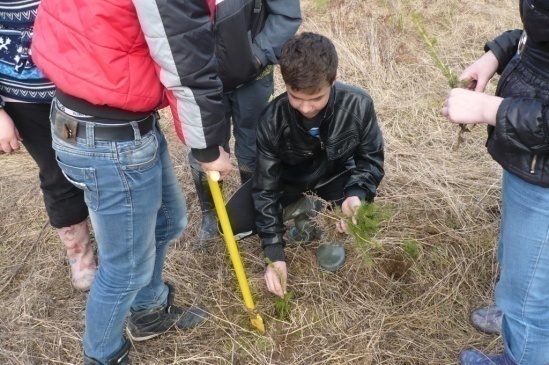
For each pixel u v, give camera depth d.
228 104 2.73
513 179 1.75
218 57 2.33
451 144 3.68
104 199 1.77
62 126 1.70
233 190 3.28
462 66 4.51
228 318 2.55
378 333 2.45
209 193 2.82
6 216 3.18
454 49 4.71
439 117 3.94
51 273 2.83
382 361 2.36
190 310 2.53
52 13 1.61
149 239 1.93
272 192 2.46
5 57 2.06
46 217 3.17
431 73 4.39
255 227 2.60
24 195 3.33
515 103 1.56
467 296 2.64
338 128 2.35
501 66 1.96
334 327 2.51
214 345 2.44
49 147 2.31
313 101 2.12
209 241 2.94
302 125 2.32
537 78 1.58
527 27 1.52
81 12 1.52
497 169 3.41
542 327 1.88
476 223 3.03
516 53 1.85
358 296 2.65
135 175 1.75
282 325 2.51
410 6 5.24
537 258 1.76
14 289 2.76
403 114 4.00
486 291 2.66
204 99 1.63
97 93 1.59
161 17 1.46
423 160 3.53
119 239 1.85
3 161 3.65
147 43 1.55
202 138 1.72
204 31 1.55
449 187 3.27
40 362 2.40
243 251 2.89
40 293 2.71
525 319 1.89
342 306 2.59
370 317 2.54
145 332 2.41
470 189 3.27
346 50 4.59
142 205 1.82
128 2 1.50
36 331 2.52
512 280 1.87
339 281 2.71
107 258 1.90
